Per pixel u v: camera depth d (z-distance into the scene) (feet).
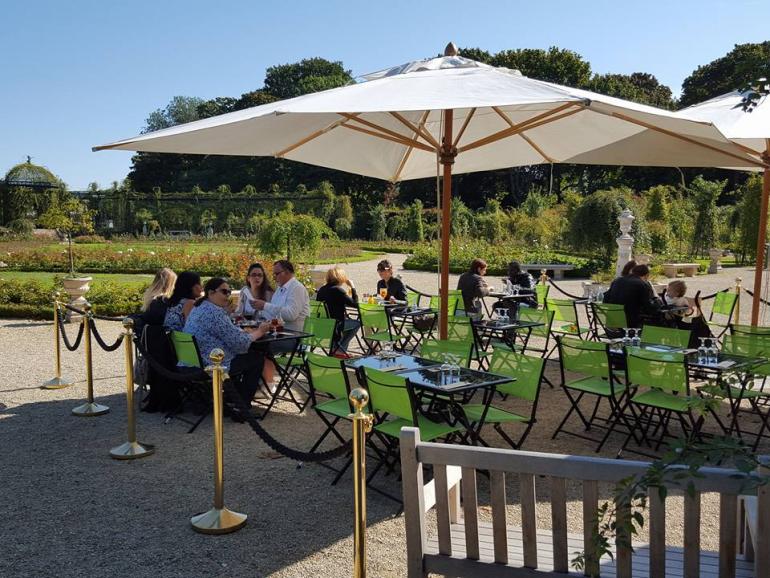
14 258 83.30
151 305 22.72
